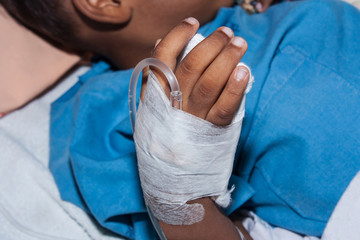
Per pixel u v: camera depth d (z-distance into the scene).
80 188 0.96
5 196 1.09
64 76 1.26
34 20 1.05
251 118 0.85
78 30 1.01
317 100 0.83
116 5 0.93
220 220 0.75
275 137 0.84
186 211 0.69
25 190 1.09
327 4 0.92
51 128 1.15
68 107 1.15
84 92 1.05
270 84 0.86
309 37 0.90
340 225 0.78
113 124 1.03
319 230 0.87
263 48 0.92
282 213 0.91
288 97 0.85
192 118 0.56
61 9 0.97
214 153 0.60
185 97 0.59
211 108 0.58
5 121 1.19
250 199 0.93
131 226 1.00
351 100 0.83
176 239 0.76
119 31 0.99
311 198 0.84
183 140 0.57
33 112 1.21
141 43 1.01
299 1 0.99
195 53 0.56
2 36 1.16
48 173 1.11
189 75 0.57
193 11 0.96
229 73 0.55
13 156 1.12
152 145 0.59
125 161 0.95
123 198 0.92
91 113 1.03
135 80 0.62
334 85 0.84
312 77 0.86
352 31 0.91
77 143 1.00
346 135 0.82
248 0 1.14
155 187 0.66
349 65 0.87
